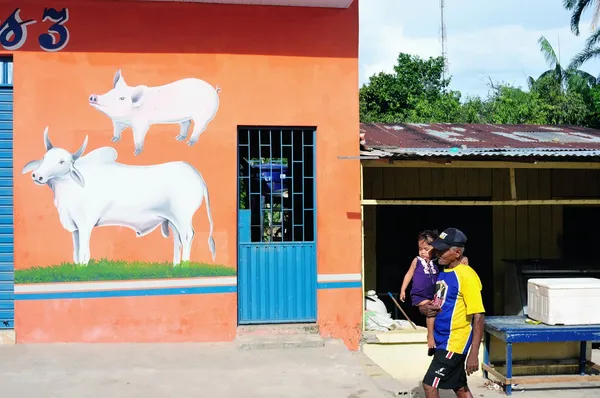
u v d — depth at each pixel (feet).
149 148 24.57
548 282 24.99
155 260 24.45
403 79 90.63
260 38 25.22
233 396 18.94
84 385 19.45
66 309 23.99
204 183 24.79
